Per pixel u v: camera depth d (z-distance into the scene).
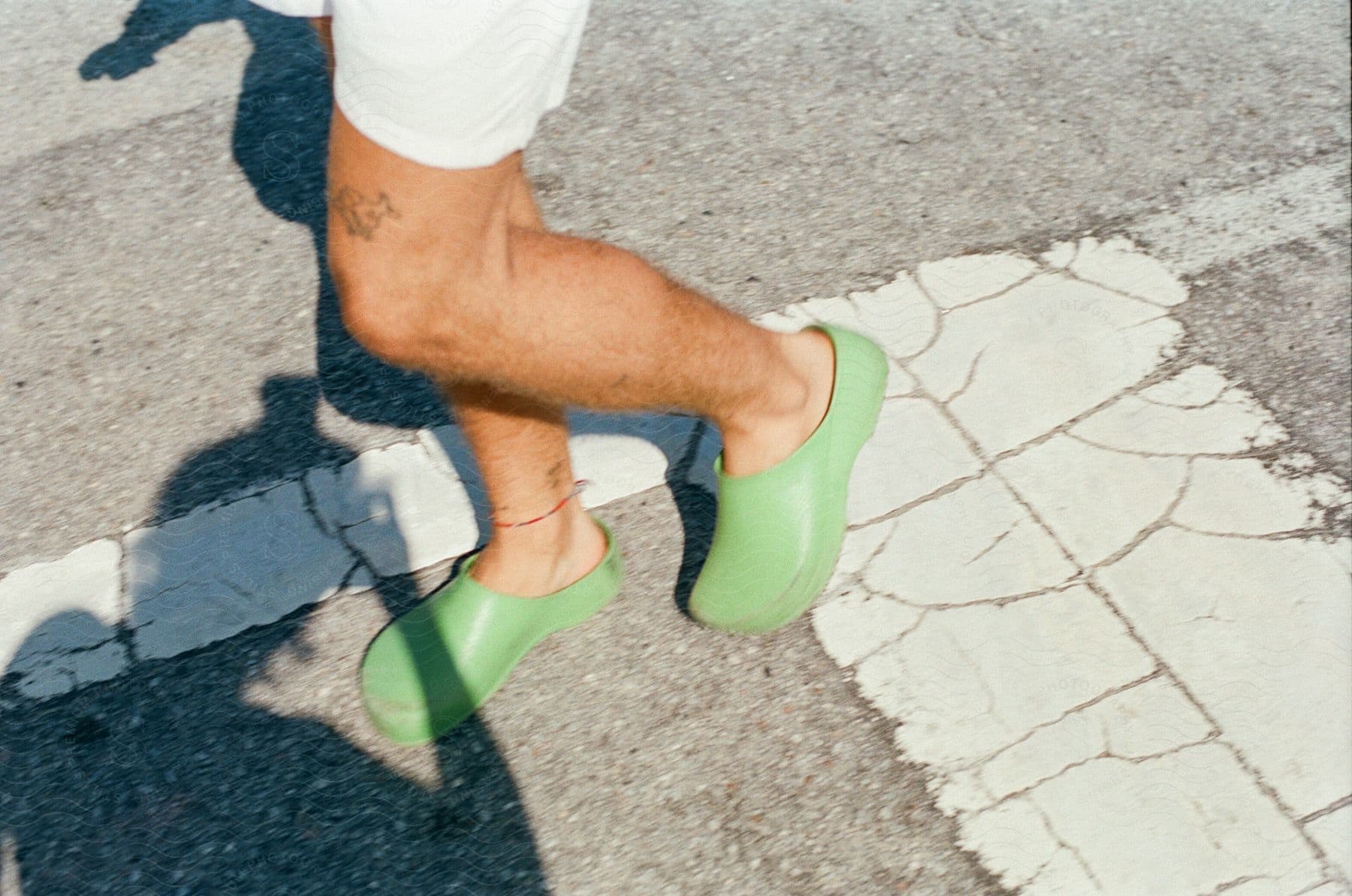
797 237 2.75
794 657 2.06
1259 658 2.02
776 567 1.91
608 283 1.38
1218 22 3.34
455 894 1.81
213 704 2.04
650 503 2.28
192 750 1.98
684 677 2.04
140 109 3.17
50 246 2.83
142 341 2.62
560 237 1.40
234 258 2.78
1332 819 1.83
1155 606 2.09
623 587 2.16
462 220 1.22
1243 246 2.69
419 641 2.00
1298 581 2.11
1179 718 1.95
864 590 2.14
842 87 3.16
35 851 1.88
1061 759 1.91
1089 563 2.15
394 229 1.21
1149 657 2.03
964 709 1.98
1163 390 2.42
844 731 1.96
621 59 3.27
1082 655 2.04
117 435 2.44
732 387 1.65
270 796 1.93
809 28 3.36
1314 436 2.32
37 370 2.57
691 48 3.30
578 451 2.36
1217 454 2.30
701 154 2.97
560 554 1.97
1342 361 2.45
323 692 2.04
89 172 3.01
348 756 1.97
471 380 1.40
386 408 2.46
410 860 1.85
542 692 2.03
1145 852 1.81
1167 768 1.89
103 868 1.86
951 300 2.60
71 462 2.40
